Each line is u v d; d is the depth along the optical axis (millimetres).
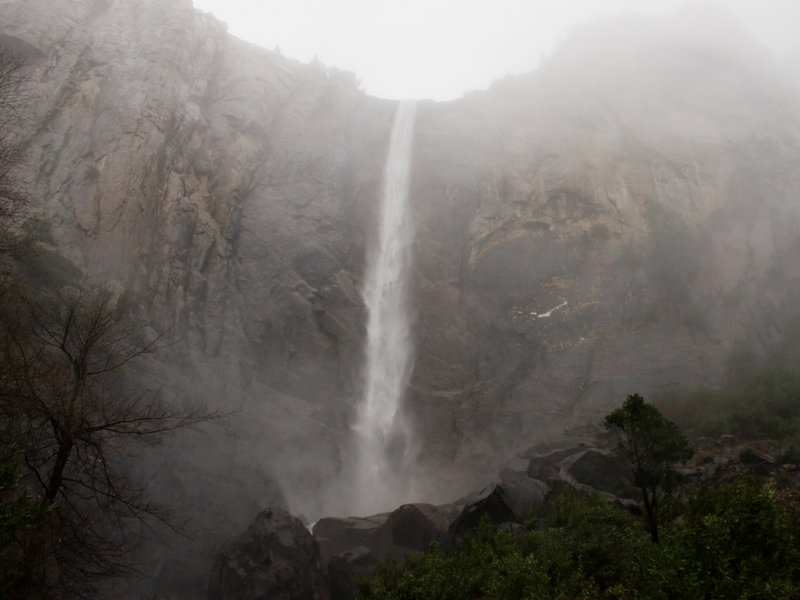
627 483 17391
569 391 28469
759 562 6164
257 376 26328
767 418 20547
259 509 19281
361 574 15672
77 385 10773
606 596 9438
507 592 9141
